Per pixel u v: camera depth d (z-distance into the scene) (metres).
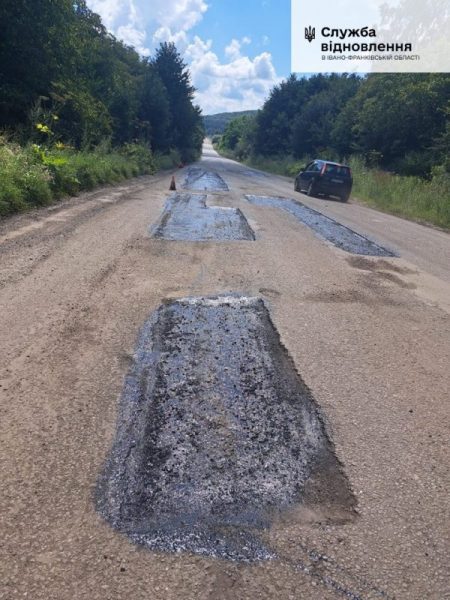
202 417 2.73
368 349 3.81
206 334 3.85
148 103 31.12
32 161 9.73
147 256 6.00
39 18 15.18
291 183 26.38
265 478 2.29
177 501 2.10
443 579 1.80
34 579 1.69
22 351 3.32
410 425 2.81
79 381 3.00
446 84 23.62
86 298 4.39
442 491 2.28
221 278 5.34
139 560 1.80
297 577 1.77
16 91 14.87
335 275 5.94
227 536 1.94
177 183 17.89
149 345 3.58
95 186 12.62
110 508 2.04
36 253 5.62
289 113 51.19
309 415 2.83
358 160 26.20
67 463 2.28
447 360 3.74
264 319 4.25
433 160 22.22
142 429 2.58
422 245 8.93
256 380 3.19
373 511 2.12
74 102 17.28
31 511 1.98
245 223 9.12
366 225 10.97
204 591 1.69
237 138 108.50
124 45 31.17
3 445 2.36
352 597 1.70
